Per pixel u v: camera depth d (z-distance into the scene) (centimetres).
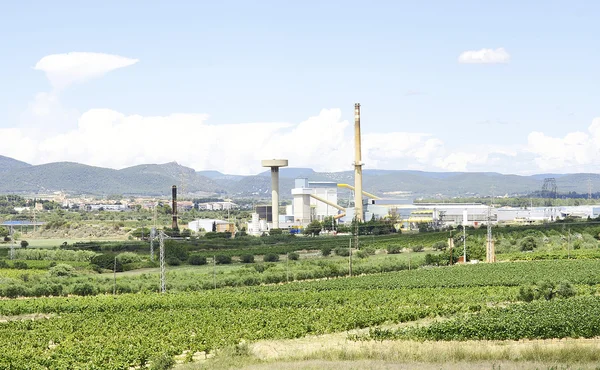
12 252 19238
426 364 5206
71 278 15388
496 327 6950
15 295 13550
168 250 19500
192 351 7106
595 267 14388
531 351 5509
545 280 11675
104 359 6844
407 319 9131
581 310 7788
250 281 14938
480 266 15475
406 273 15075
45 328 8969
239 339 7656
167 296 12219
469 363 5209
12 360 6831
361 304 10550
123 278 15462
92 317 10044
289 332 8038
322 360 5719
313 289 13225
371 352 5959
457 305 9856
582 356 5288
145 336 8012
